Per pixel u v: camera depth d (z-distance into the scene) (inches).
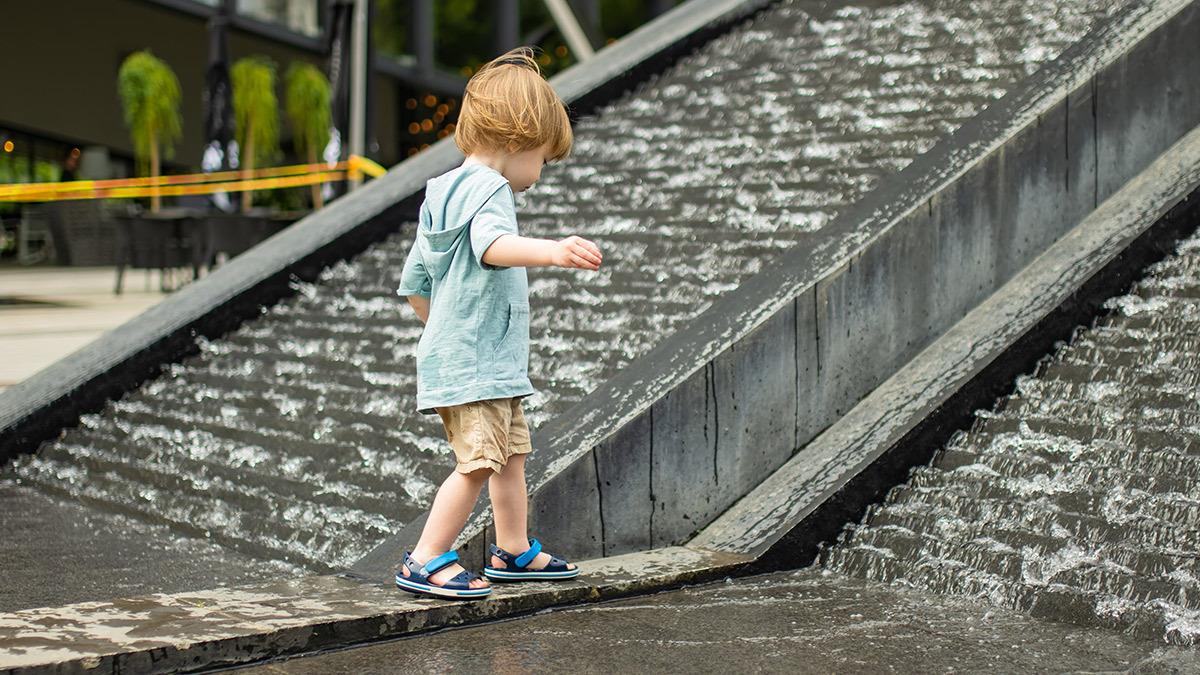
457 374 175.3
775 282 253.3
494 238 169.2
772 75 433.1
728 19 477.7
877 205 273.3
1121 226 286.2
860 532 223.1
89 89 1331.2
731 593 201.0
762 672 161.0
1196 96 324.5
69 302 780.6
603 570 204.4
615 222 358.3
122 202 1217.4
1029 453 231.5
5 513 274.7
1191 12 322.0
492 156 180.2
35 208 1208.8
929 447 239.8
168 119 1162.6
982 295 280.4
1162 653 169.2
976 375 246.8
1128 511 204.8
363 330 343.3
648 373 233.3
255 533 244.8
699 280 309.7
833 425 251.8
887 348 262.4
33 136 1333.7
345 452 271.6
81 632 160.4
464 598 180.7
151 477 287.6
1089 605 183.9
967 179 275.6
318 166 975.6
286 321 367.2
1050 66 313.0
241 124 1101.1
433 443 263.7
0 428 322.7
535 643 172.6
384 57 1235.9
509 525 191.0
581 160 414.6
